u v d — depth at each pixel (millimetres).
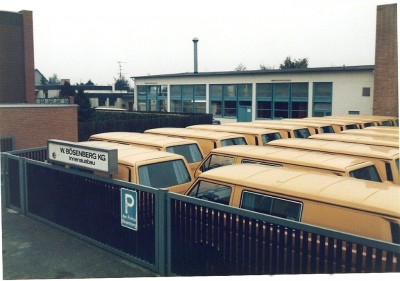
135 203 6801
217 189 6246
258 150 8672
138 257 6855
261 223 5191
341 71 28891
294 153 8219
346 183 5594
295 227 4852
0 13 24438
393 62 26641
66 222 8375
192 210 5961
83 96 36594
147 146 9984
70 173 8133
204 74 37812
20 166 9492
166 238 6363
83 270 6680
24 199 9500
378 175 7660
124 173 7598
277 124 14594
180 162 8266
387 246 4176
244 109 35250
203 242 5852
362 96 28188
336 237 4527
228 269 5559
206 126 13766
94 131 22000
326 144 9430
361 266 4406
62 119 15961
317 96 30359
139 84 44844
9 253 7398
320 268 4691
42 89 65500
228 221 5539
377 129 13242
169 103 41906
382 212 4602
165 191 6309
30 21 25203
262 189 5699
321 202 5086
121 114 37875
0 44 24547
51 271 6664
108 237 7398
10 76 25078
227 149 8938
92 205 7684
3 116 14367
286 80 31922
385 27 26609
